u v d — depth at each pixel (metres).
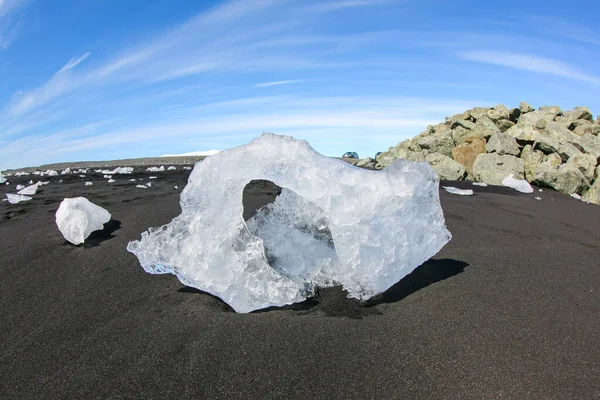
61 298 2.19
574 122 10.03
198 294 2.22
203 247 2.14
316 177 2.11
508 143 8.88
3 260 2.70
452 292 2.27
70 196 5.02
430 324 1.90
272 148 2.13
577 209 5.32
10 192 5.70
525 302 2.17
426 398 1.42
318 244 2.53
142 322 1.92
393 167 2.27
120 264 2.62
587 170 7.40
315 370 1.55
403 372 1.55
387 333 1.82
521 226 3.99
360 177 2.13
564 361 1.64
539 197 6.20
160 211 3.99
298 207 2.67
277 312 2.03
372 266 2.13
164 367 1.57
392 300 2.17
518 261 2.84
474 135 9.80
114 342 1.75
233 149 2.18
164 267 2.21
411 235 2.20
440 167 8.51
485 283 2.41
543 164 7.72
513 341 1.77
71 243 3.03
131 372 1.55
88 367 1.59
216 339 1.75
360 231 2.11
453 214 4.39
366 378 1.52
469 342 1.76
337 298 2.18
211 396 1.42
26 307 2.10
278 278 2.13
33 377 1.54
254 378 1.51
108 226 3.44
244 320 1.93
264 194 4.98
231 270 2.11
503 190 6.73
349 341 1.75
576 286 2.42
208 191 2.16
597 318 2.01
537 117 10.37
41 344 1.76
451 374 1.54
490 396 1.43
